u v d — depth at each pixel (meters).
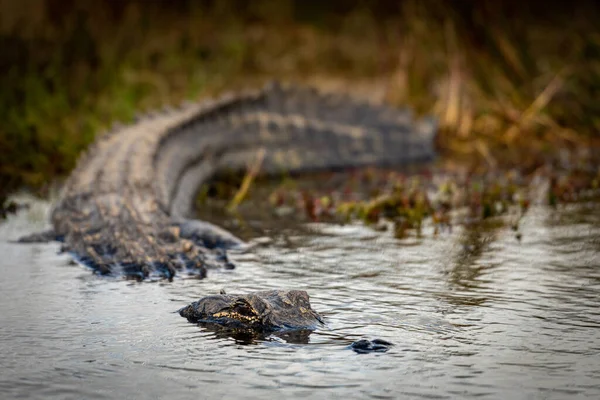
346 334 16.38
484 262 21.81
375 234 25.39
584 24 52.22
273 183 34.31
